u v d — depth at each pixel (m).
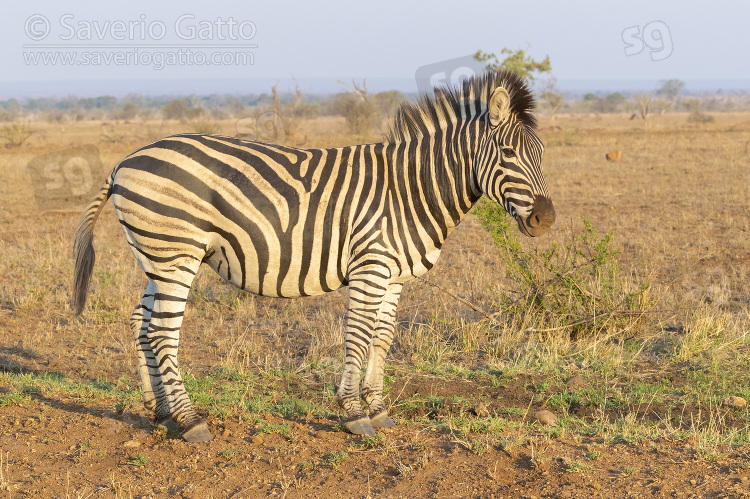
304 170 6.26
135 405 7.30
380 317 6.75
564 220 19.34
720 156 37.53
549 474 5.52
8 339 10.22
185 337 10.41
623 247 15.91
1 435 6.46
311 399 7.97
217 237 6.17
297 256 6.21
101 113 153.50
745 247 15.59
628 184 27.02
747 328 10.21
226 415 7.03
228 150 6.21
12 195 24.61
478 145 6.32
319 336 10.36
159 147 6.18
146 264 6.23
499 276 13.28
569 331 10.20
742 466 5.46
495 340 9.87
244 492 5.43
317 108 90.00
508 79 6.31
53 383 7.97
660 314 10.65
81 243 6.60
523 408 7.67
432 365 9.11
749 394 7.87
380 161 6.41
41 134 72.62
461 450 6.07
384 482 5.53
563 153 42.34
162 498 5.34
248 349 9.76
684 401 7.77
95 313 11.27
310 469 5.82
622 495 5.10
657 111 137.62
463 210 6.54
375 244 6.23
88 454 6.09
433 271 13.79
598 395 7.98
